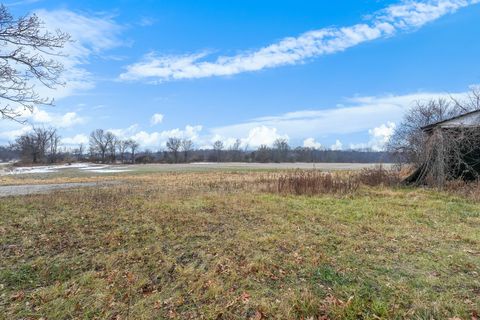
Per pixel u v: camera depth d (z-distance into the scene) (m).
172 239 7.07
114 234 7.41
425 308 3.99
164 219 8.79
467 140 14.58
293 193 13.09
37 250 6.53
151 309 4.30
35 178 30.42
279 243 6.59
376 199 11.69
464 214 9.13
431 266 5.29
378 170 16.97
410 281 4.74
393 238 6.86
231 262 5.64
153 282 5.08
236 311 4.18
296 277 5.03
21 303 4.52
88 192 14.65
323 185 13.70
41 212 10.01
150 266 5.62
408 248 6.19
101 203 11.40
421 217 8.80
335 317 3.92
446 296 4.27
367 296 4.34
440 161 14.54
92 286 4.94
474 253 5.87
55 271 5.52
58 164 78.62
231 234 7.36
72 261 5.91
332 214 9.18
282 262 5.59
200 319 4.05
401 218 8.67
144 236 7.28
